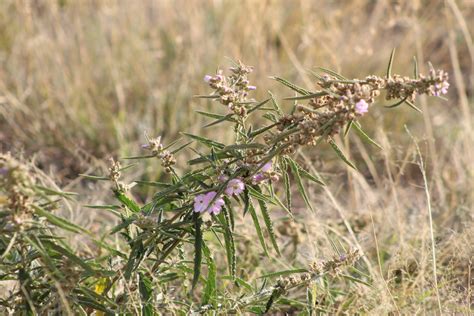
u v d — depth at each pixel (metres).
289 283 3.37
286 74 7.30
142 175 5.96
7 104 6.69
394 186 5.03
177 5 8.21
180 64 7.35
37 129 6.51
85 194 5.48
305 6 8.37
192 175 3.04
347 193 5.90
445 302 3.81
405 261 4.09
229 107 3.02
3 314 3.11
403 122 6.89
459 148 6.09
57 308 3.03
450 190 5.48
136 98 7.23
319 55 7.51
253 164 2.95
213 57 7.38
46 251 2.91
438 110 7.25
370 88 2.84
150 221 2.95
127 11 8.05
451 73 8.21
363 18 8.57
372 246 4.60
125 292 3.13
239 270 4.28
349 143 6.56
